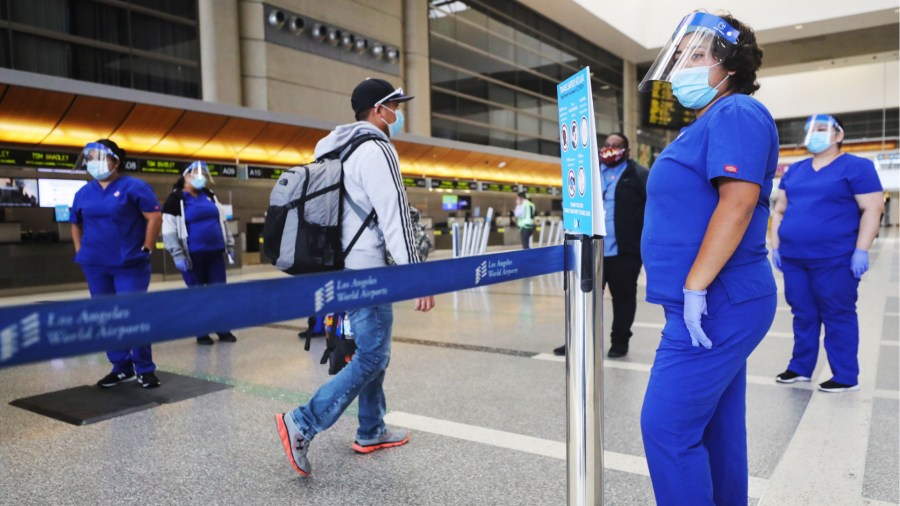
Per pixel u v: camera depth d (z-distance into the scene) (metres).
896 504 2.23
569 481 1.63
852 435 2.93
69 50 12.15
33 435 3.07
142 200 3.92
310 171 2.40
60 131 11.32
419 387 3.89
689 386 1.60
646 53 30.70
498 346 5.16
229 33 14.23
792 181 3.77
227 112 13.45
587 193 1.52
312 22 15.95
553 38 26.59
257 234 15.60
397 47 18.66
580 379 1.58
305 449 2.50
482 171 22.75
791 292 3.83
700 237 1.61
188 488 2.44
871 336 5.18
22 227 11.56
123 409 3.46
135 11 13.05
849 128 36.25
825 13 23.77
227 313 0.95
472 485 2.45
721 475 1.84
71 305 0.78
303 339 5.68
